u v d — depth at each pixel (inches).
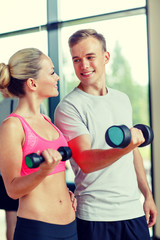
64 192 50.7
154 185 118.0
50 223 47.1
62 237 48.1
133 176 58.7
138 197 59.0
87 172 51.1
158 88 118.6
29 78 50.0
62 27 125.3
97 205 55.2
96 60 57.4
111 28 136.6
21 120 47.9
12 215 104.6
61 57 125.5
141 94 355.3
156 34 118.0
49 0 124.4
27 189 42.7
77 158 52.8
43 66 50.9
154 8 116.9
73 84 137.9
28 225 46.5
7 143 45.5
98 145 56.6
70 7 123.1
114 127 40.0
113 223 55.2
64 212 49.4
